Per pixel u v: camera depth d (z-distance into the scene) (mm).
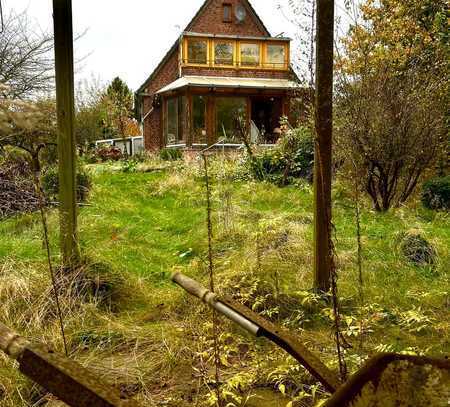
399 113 6902
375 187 7402
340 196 7102
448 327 3172
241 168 9984
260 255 4324
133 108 28172
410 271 4305
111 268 4035
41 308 3289
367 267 4320
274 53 20438
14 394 2449
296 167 9750
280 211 6785
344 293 3729
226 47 20016
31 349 1018
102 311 3518
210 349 2930
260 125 20641
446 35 8922
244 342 3086
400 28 9484
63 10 3457
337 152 7074
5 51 11125
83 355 2912
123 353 2963
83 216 6477
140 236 5809
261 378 2680
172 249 5371
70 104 3570
